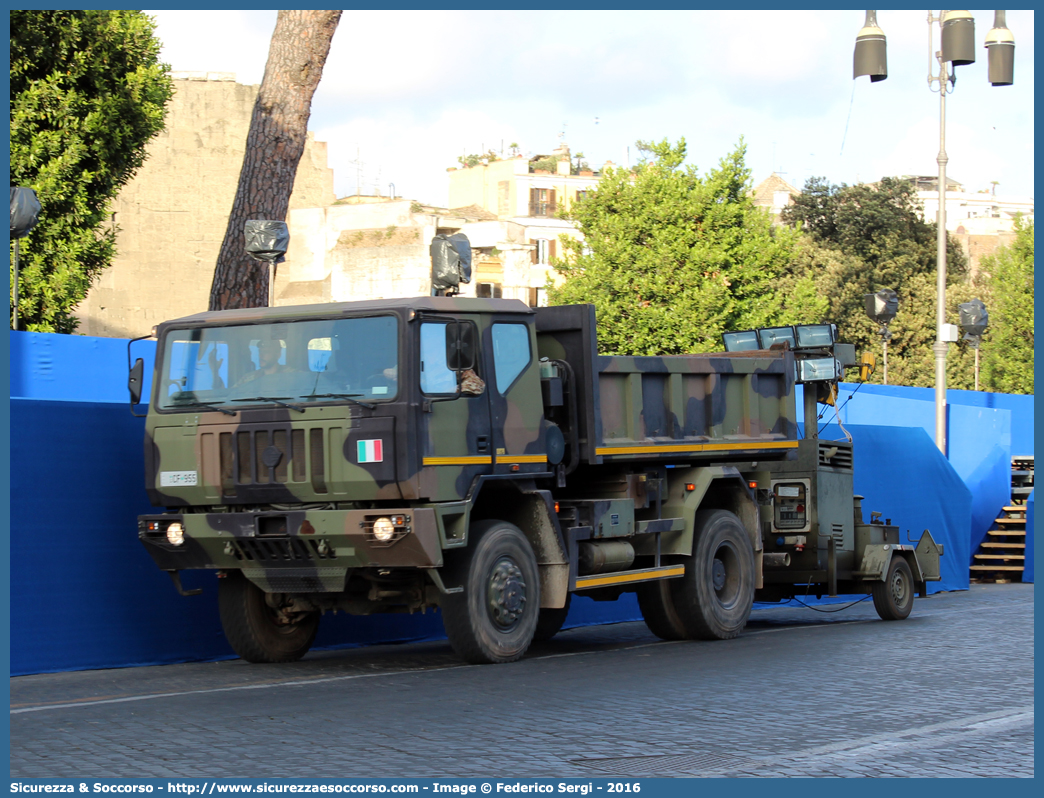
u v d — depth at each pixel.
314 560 10.09
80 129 24.86
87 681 10.12
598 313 45.56
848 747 7.25
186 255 50.22
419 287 54.28
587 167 89.88
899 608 15.35
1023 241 57.38
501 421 10.69
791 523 14.82
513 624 10.87
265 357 10.27
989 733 7.72
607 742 7.32
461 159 91.25
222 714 8.25
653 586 13.08
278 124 16.47
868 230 63.72
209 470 10.22
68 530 10.80
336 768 6.63
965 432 23.70
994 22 18.97
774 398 14.52
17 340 13.02
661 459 12.73
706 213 46.50
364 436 9.78
